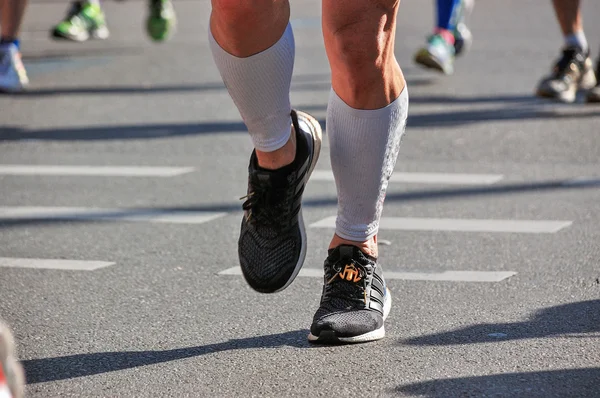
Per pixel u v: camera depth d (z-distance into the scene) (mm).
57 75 23938
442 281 9812
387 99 7566
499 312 8812
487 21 33062
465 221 12094
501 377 7254
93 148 16500
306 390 7078
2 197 13555
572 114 18828
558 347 7875
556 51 26688
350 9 7160
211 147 16500
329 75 23391
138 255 10914
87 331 8477
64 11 37344
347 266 8148
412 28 31812
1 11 21875
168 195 13586
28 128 18141
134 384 7250
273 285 7969
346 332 7969
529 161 15250
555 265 10281
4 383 3951
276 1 7031
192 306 9141
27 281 10016
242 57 7137
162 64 25406
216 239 11539
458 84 22266
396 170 14805
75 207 13016
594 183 13852
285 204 7746
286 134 7535
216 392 7070
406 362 7605
